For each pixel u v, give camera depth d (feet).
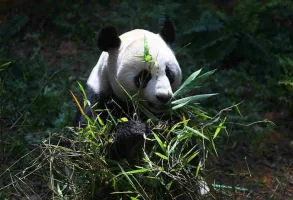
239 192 28.66
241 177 31.24
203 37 43.70
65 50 45.27
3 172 25.61
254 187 29.58
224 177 31.12
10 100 36.32
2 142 29.81
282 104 39.40
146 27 45.11
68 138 23.45
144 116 23.59
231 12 48.80
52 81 39.52
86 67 42.34
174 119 23.50
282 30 47.29
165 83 22.16
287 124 37.58
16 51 44.88
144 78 22.44
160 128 22.22
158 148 22.38
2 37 45.37
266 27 46.75
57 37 47.29
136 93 22.44
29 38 46.60
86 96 23.82
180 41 43.75
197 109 23.82
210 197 23.38
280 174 32.30
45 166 24.06
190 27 43.91
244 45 43.98
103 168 21.88
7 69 39.75
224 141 35.09
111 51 23.48
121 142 21.90
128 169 22.48
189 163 23.09
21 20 46.32
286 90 40.24
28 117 34.53
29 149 31.09
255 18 44.80
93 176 21.98
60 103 36.24
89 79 24.88
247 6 45.55
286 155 34.53
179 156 21.74
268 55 43.11
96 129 22.17
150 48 22.70
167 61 22.66
